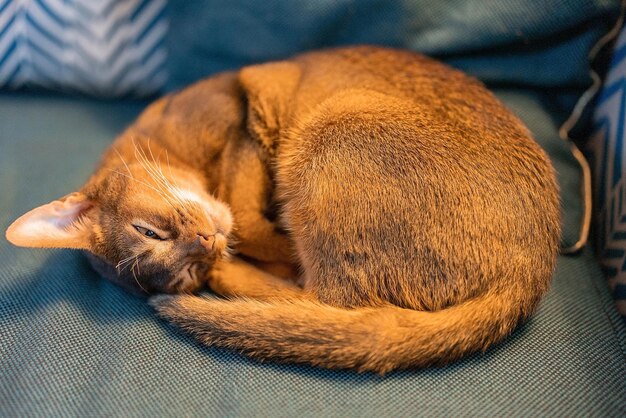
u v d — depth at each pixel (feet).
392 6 2.35
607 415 1.74
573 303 1.99
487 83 2.43
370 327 1.80
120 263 2.01
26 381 1.81
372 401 1.74
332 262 1.95
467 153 1.92
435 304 1.87
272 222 2.20
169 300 1.94
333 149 2.00
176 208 2.05
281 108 2.21
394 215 1.90
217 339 1.86
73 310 1.96
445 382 1.78
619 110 2.18
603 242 2.19
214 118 2.21
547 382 1.79
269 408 1.74
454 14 2.37
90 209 2.08
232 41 2.49
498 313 1.82
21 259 2.12
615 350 1.87
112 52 2.67
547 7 2.27
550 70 2.34
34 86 2.80
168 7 2.56
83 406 1.76
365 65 2.20
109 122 2.69
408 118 2.00
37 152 2.52
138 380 1.80
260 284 2.06
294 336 1.82
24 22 2.62
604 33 2.27
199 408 1.75
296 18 2.41
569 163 2.26
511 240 1.86
